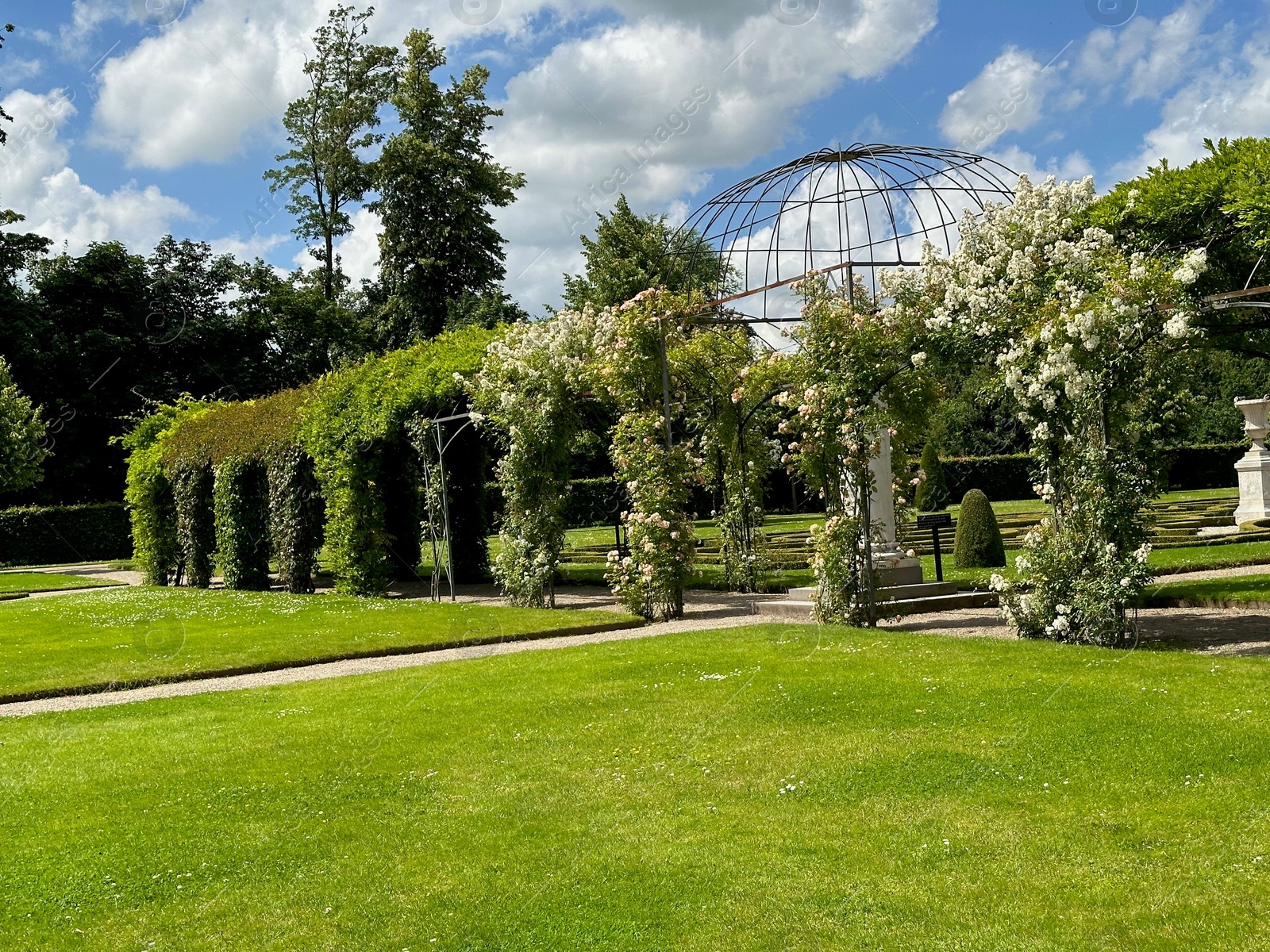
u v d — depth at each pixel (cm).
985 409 3956
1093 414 1001
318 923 475
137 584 2683
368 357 1927
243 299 4081
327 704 930
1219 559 1597
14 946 464
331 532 1930
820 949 424
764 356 1733
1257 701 711
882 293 1262
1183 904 438
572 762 695
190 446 2386
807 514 3994
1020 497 3928
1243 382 3900
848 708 782
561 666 1037
